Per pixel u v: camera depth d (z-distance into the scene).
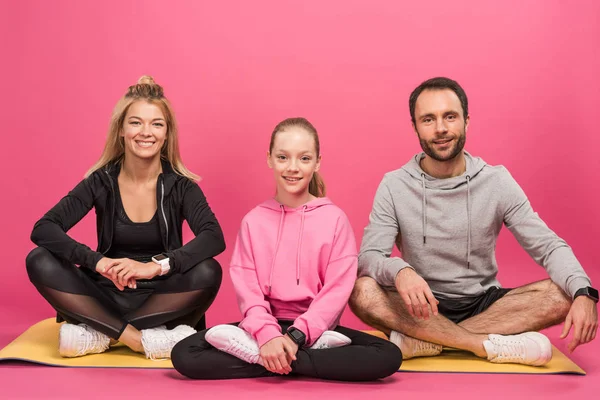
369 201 4.43
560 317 2.92
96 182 3.21
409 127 4.43
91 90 4.36
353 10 4.42
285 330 2.79
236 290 2.87
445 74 4.43
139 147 3.14
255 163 4.42
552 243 2.97
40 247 3.03
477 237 3.07
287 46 4.42
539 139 4.45
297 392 2.53
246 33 4.41
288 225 2.93
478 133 4.45
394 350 2.68
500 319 2.98
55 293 2.96
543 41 4.43
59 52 4.37
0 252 4.32
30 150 4.36
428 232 3.07
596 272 4.28
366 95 4.43
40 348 3.04
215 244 3.10
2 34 4.36
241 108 4.42
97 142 4.37
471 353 3.05
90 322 2.96
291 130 2.89
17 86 4.37
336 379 2.67
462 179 3.05
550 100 4.44
